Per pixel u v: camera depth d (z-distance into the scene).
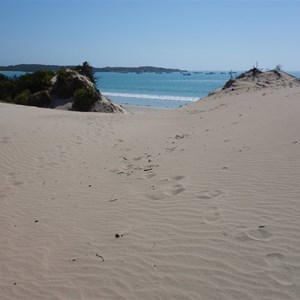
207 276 3.79
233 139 8.87
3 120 14.93
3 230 6.00
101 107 26.78
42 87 29.73
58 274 4.46
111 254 4.63
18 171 9.11
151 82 126.38
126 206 6.07
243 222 4.66
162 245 4.55
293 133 8.15
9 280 4.55
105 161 9.39
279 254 3.89
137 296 3.74
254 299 3.34
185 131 12.14
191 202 5.58
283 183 5.58
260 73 28.55
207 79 153.62
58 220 6.09
